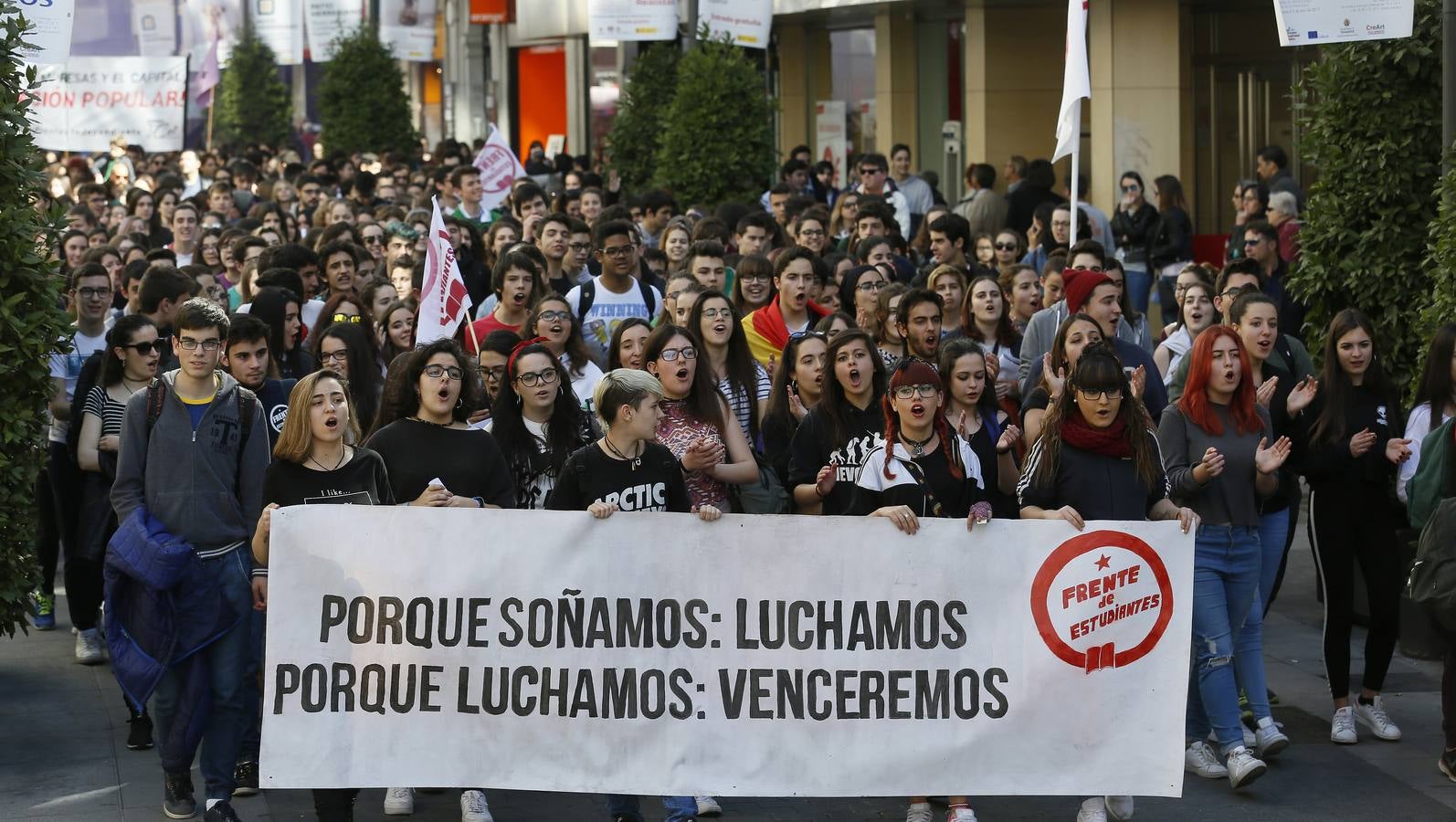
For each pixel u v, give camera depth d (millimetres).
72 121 19578
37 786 7730
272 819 7359
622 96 21859
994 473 7918
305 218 20562
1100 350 7105
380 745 6770
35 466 8578
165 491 7180
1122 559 6902
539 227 13625
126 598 7051
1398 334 10586
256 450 7371
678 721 6859
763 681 6875
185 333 7242
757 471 7922
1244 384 7723
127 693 7133
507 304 10242
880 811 7539
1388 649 8312
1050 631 6902
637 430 7020
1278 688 9164
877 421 7746
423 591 6773
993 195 17906
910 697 6898
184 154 23641
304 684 6734
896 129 25828
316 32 35156
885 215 13992
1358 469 8219
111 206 19422
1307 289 10914
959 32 25125
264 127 43812
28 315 8414
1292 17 9938
